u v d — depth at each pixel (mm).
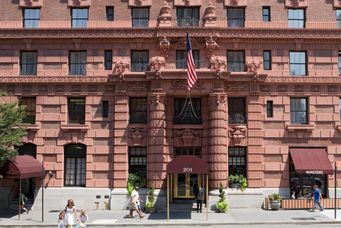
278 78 39125
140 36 39250
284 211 36250
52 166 38562
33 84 39312
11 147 36344
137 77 38469
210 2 39938
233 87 38531
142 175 38562
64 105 39188
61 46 39719
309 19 40156
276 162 38500
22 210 36844
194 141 38500
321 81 39281
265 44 39656
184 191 38844
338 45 39875
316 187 36750
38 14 40375
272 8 40188
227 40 39438
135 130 38469
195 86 37719
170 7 40094
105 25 39969
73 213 24141
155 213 35906
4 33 39438
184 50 39688
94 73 39406
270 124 38938
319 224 30359
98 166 38531
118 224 30359
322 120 39125
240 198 37531
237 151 38750
